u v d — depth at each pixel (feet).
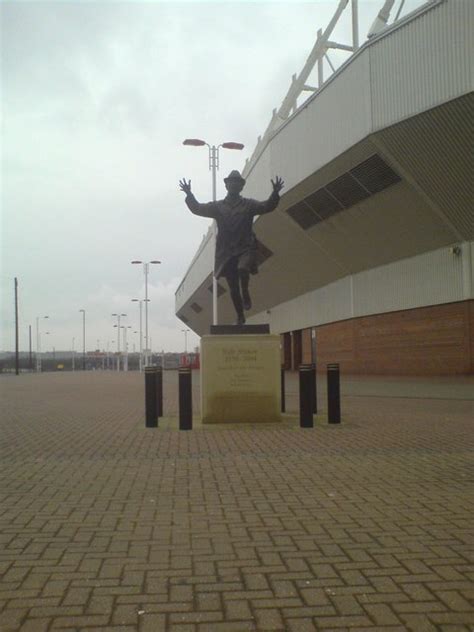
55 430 39.32
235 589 13.30
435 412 46.91
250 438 33.53
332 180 96.84
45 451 30.83
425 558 15.05
